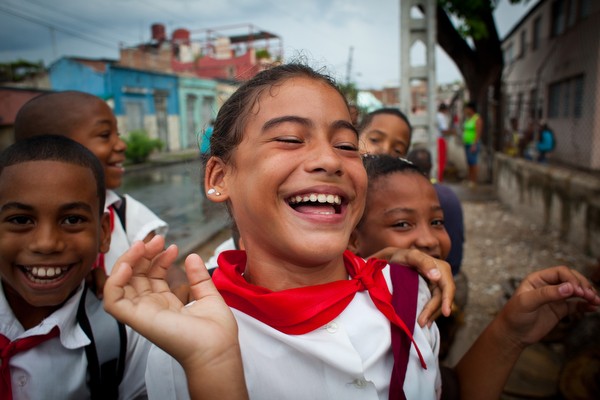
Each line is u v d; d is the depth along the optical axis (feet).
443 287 4.06
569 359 8.38
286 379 3.26
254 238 3.52
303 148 3.33
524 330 4.37
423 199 5.41
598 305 4.09
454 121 55.47
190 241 20.51
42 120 6.49
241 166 3.48
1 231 4.29
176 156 70.23
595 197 16.53
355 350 3.35
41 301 4.39
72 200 4.42
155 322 2.79
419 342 3.81
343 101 3.67
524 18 49.57
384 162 5.79
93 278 5.11
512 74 57.26
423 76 20.92
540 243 18.69
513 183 25.13
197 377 2.75
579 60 32.42
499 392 4.48
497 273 15.57
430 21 20.67
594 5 30.91
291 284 3.55
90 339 4.50
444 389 4.46
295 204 3.47
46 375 4.36
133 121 70.23
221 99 4.69
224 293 3.53
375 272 3.97
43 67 73.36
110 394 4.55
